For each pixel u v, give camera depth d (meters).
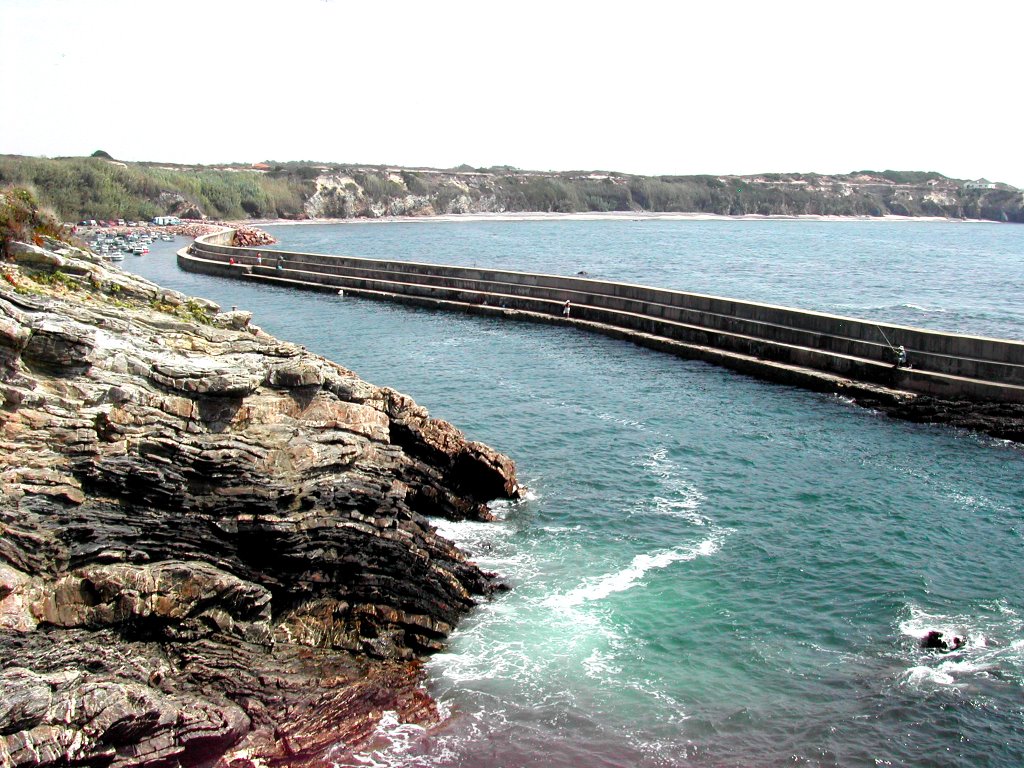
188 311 30.62
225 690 19.45
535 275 76.56
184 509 21.61
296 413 24.73
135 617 19.42
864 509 31.23
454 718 20.08
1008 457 36.47
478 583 25.58
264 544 22.00
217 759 18.11
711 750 19.12
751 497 32.38
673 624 23.88
